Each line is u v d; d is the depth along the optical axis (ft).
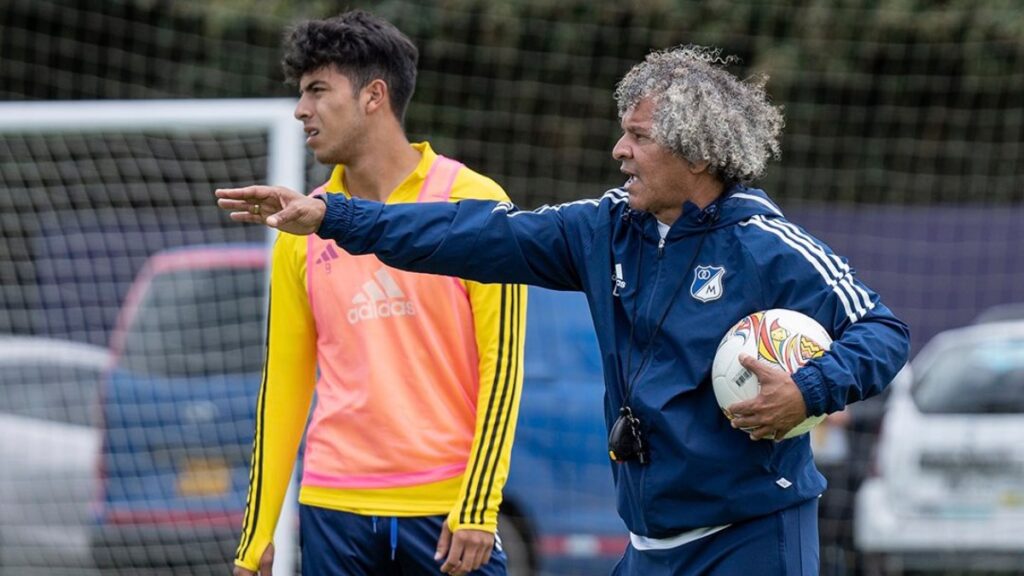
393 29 50.49
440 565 49.90
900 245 119.65
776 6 134.62
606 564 85.10
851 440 93.66
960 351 94.73
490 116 135.23
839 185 137.08
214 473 83.71
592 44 134.92
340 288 50.06
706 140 40.60
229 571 83.35
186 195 91.81
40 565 86.43
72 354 90.53
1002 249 118.21
